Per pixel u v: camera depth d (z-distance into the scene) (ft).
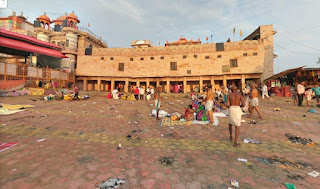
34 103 40.29
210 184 8.05
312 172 9.00
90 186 7.89
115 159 10.95
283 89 61.26
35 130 17.48
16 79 54.49
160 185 8.00
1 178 8.37
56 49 83.76
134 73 89.30
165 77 86.89
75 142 14.24
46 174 8.91
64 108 33.76
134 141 14.69
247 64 75.87
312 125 19.61
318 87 35.19
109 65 90.17
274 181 8.24
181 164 10.23
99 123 21.83
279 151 12.16
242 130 18.19
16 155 11.27
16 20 100.01
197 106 27.58
